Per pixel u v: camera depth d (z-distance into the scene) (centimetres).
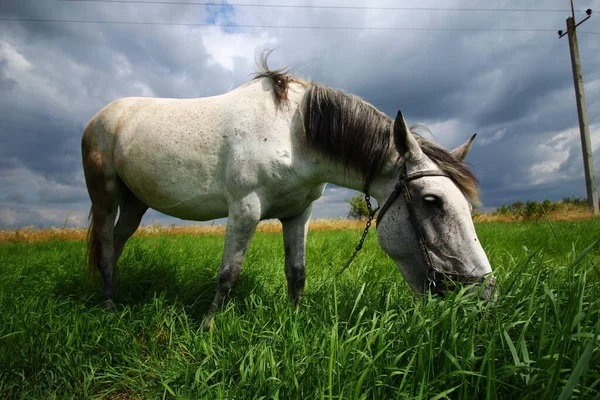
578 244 584
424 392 140
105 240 347
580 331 137
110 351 237
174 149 293
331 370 142
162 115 313
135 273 387
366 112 264
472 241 215
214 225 1920
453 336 149
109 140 339
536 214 1538
